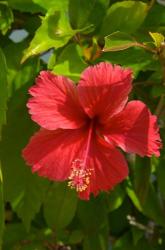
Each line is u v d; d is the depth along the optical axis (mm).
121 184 918
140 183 847
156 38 694
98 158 695
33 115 671
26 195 811
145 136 680
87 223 920
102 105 680
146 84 791
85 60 752
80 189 683
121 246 967
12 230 941
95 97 675
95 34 773
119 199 920
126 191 918
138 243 975
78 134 691
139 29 785
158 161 864
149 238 981
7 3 772
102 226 918
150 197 922
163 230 981
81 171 680
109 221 976
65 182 858
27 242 938
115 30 760
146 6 750
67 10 767
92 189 702
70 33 727
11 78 801
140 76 842
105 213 914
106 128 692
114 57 755
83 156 688
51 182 863
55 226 882
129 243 972
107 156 693
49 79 671
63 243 932
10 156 801
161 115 803
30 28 827
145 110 679
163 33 782
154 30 785
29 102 671
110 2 828
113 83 670
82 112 687
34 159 688
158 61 752
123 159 689
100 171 695
